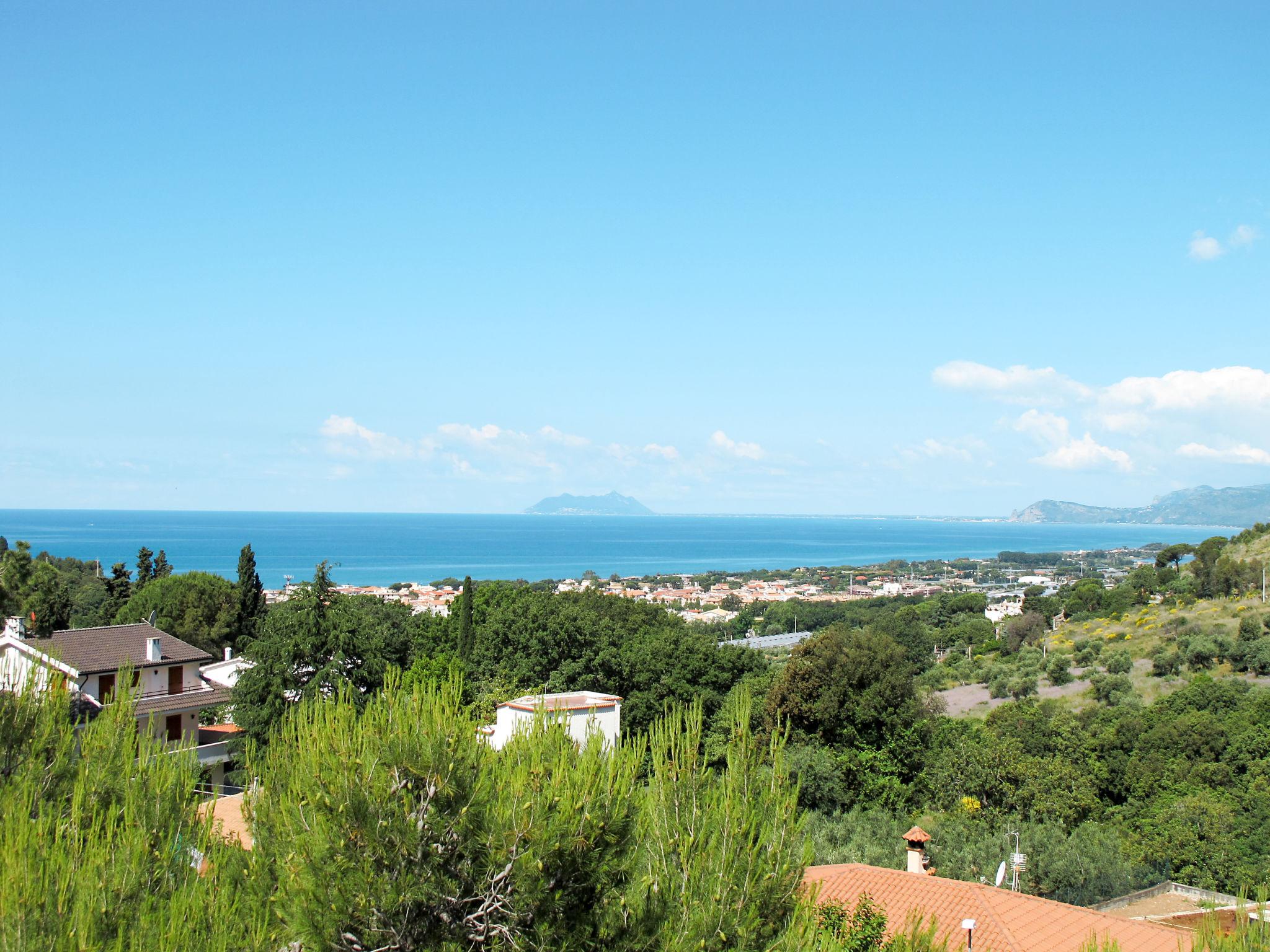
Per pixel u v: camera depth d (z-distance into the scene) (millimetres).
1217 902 30531
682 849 10219
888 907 22438
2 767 9742
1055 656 99688
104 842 8492
